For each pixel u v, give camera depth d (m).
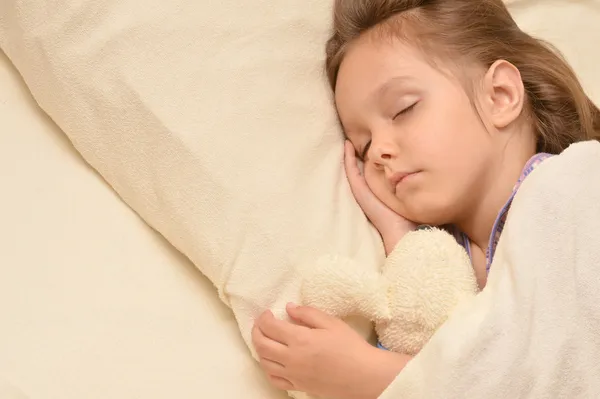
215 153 0.94
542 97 1.04
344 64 1.02
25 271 0.94
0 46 1.07
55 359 0.88
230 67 0.98
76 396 0.87
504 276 0.82
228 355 0.92
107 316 0.93
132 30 0.97
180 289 0.97
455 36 1.00
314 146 1.00
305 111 1.02
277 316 0.90
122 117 0.96
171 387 0.89
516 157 0.98
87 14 0.97
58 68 0.98
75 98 0.98
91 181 1.03
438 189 0.94
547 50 1.08
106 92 0.96
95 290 0.94
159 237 1.00
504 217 0.95
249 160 0.95
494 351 0.77
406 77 0.96
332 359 0.83
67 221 0.99
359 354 0.83
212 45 0.99
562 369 0.78
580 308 0.80
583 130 1.06
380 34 1.01
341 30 1.05
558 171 0.86
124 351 0.91
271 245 0.91
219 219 0.92
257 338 0.88
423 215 0.96
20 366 0.87
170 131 0.94
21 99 1.08
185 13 0.99
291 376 0.85
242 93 0.98
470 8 1.03
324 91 1.05
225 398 0.89
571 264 0.82
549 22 1.27
